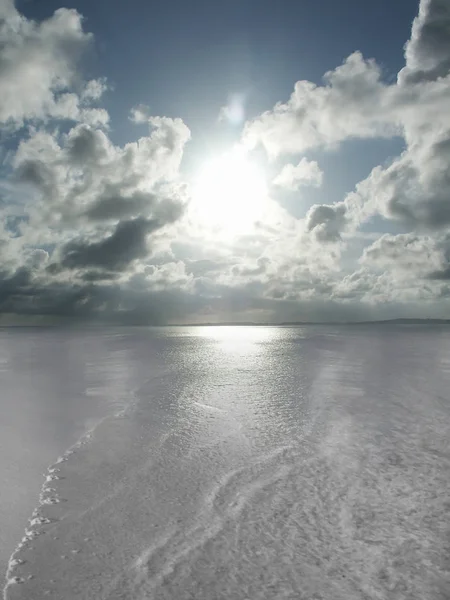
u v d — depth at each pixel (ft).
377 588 15.16
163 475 26.13
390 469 27.20
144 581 15.55
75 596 14.74
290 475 26.13
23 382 65.67
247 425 38.14
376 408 45.16
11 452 30.58
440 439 33.76
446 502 22.34
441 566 16.51
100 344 193.67
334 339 238.68
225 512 21.15
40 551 17.62
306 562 16.79
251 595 14.75
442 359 104.06
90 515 20.83
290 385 61.62
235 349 154.92
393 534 19.02
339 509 21.53
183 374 75.66
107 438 34.09
